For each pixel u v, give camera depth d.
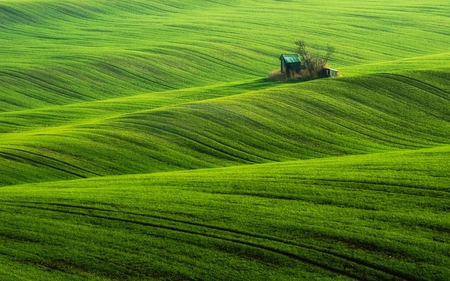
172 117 107.94
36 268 49.69
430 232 53.12
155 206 61.53
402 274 47.56
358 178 66.88
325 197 61.97
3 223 57.62
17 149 92.44
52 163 87.81
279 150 96.38
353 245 51.75
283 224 56.09
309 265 49.41
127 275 48.91
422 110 114.44
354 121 108.94
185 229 55.97
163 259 51.03
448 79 128.38
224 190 66.00
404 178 65.44
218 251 52.06
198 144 96.81
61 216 59.41
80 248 52.91
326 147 98.00
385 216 56.59
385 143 100.31
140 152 93.06
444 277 46.88
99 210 60.81
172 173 77.69
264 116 108.88
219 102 116.50
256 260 50.50
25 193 67.06
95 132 101.06
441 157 73.38
